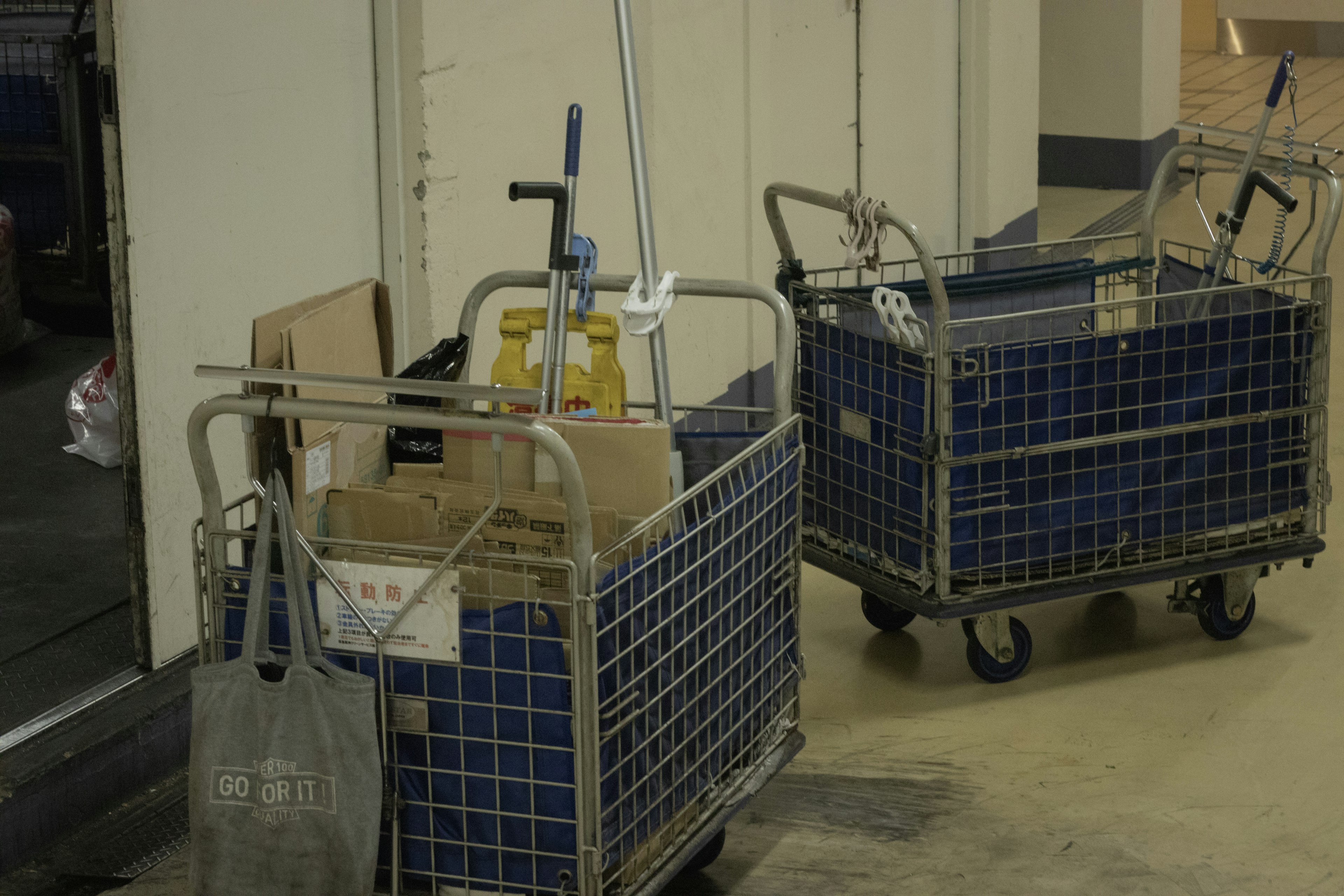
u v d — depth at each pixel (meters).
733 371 4.91
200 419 2.14
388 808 2.18
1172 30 9.88
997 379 3.28
